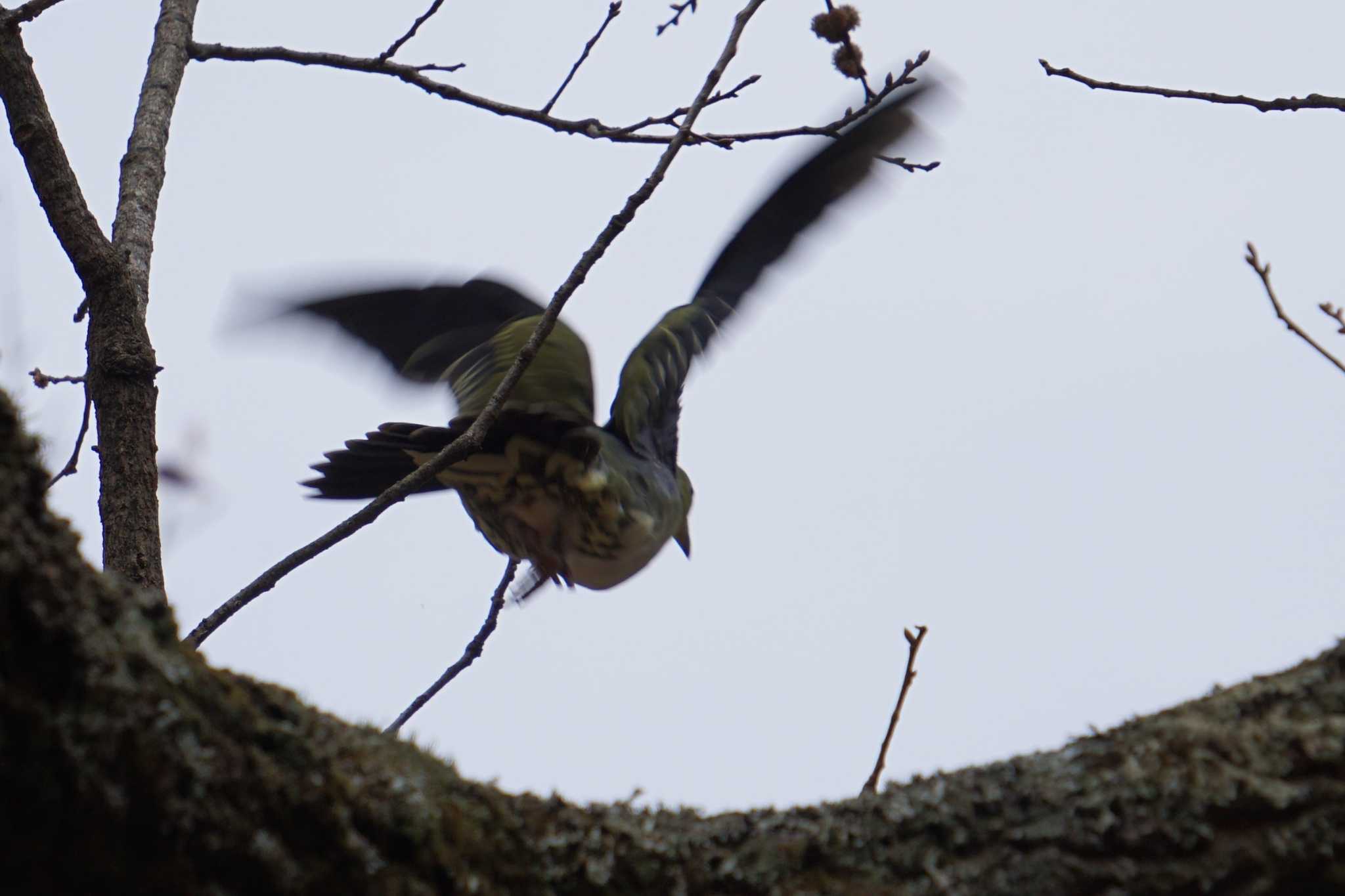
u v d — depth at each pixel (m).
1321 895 3.69
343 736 3.55
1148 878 3.70
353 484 7.15
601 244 5.57
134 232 7.02
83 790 2.94
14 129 6.59
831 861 3.84
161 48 7.90
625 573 7.18
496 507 6.96
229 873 3.14
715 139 7.62
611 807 3.96
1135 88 7.16
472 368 6.93
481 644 6.29
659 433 7.56
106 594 3.13
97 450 6.42
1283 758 3.79
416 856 3.42
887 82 7.70
